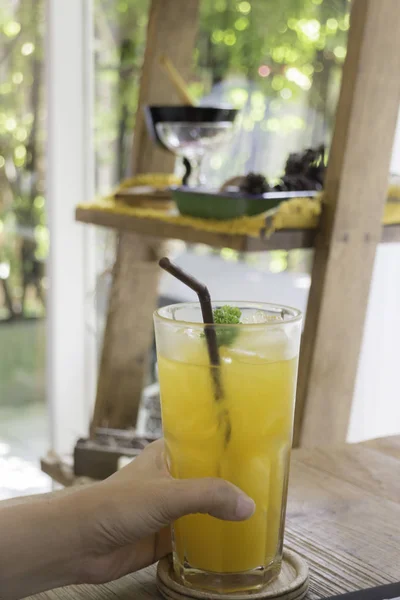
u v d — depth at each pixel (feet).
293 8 5.25
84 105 6.50
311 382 3.85
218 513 2.04
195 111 4.18
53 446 6.89
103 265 6.58
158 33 4.94
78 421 6.91
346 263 3.79
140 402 5.46
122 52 6.28
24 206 6.91
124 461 4.66
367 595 2.11
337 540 2.30
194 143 4.29
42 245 6.80
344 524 2.37
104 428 5.22
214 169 5.89
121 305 5.23
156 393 5.65
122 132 6.41
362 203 3.76
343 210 3.71
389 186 3.91
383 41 3.59
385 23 3.56
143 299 5.28
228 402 2.06
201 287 2.10
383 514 2.43
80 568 2.11
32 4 6.45
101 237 6.58
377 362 4.96
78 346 6.81
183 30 4.99
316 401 3.89
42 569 2.07
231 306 2.24
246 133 5.67
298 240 3.73
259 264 5.83
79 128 6.52
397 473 2.67
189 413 2.09
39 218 6.77
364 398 5.00
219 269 6.12
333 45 5.02
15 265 7.07
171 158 5.11
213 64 5.80
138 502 2.05
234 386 2.05
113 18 6.28
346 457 2.78
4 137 6.97
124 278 5.20
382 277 4.88
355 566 2.19
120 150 6.45
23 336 7.11
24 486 7.06
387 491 2.56
